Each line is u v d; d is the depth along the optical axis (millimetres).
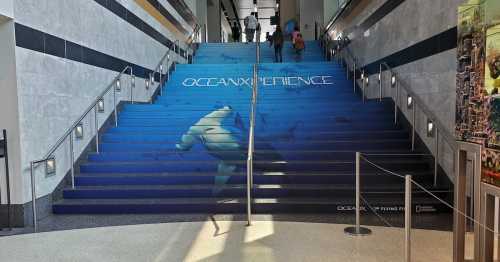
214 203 6152
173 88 11523
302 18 20125
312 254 4352
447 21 6168
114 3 8648
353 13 11648
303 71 12055
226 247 4605
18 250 4621
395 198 6242
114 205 6176
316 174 6746
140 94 10148
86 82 7441
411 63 7602
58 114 6496
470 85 3750
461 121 3902
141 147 7766
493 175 3383
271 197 6402
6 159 5480
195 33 16812
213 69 12469
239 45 16422
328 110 8906
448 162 6215
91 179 6805
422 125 7176
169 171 7145
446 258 4176
